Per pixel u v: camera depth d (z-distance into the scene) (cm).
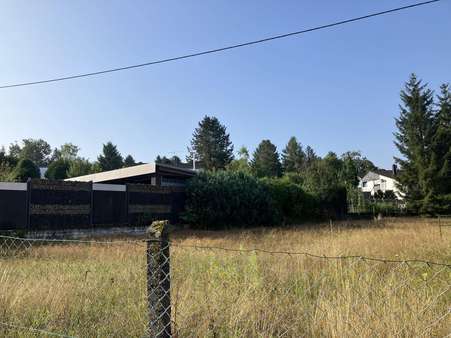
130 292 445
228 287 417
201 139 7619
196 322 369
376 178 6988
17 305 418
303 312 387
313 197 2755
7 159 3097
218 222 2020
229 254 573
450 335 326
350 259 499
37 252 713
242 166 4900
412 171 3800
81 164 4366
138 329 373
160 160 8662
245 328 354
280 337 357
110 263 588
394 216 3528
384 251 874
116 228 1730
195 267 496
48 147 9250
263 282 445
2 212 1388
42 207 1484
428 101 3969
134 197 1823
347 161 5322
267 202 2239
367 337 321
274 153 8244
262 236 1439
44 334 369
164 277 294
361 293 374
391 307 343
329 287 423
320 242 1046
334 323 342
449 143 3781
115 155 6612
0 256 682
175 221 2019
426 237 1101
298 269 480
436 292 406
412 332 323
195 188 2047
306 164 6431
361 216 3109
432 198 3544
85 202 1625
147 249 300
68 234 1549
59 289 445
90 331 382
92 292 451
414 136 3903
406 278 419
